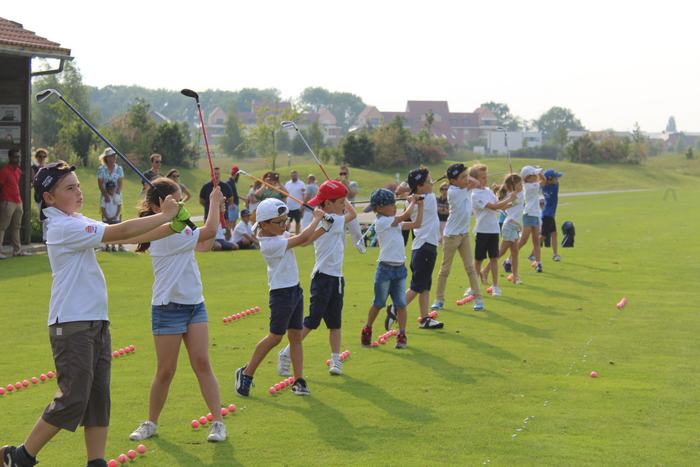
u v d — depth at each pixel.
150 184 7.68
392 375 10.17
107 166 22.53
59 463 7.20
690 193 69.06
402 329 11.66
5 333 12.55
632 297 15.95
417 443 7.69
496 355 11.21
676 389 9.59
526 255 22.73
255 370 9.61
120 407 8.77
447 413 8.63
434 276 18.91
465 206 14.36
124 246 23.42
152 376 10.03
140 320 13.53
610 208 46.72
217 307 14.72
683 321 13.62
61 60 22.88
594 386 9.70
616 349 11.61
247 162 101.75
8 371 10.34
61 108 60.94
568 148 104.69
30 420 8.38
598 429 8.13
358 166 79.31
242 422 8.33
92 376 6.52
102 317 6.61
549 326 13.19
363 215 36.91
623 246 25.25
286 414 8.59
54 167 6.58
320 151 81.06
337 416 8.53
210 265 20.52
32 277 17.83
